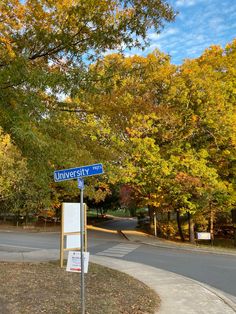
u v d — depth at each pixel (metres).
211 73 23.72
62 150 9.63
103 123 15.45
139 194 30.50
